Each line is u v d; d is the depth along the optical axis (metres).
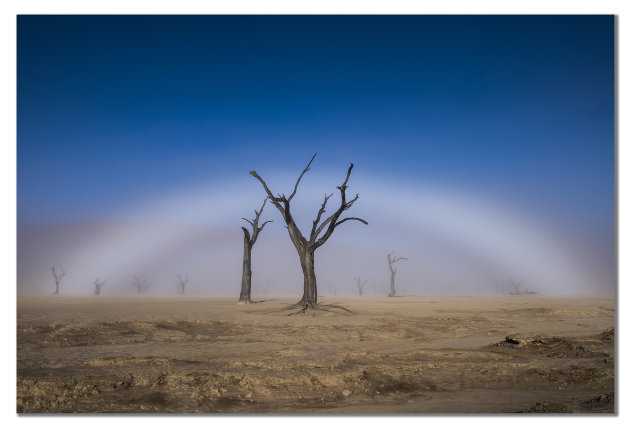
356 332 20.34
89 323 21.62
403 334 20.22
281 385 9.61
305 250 33.66
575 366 11.39
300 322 24.08
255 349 15.60
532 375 10.89
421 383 10.24
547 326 24.67
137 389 9.12
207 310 32.25
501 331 22.19
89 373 10.08
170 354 14.30
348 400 9.05
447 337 20.02
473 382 10.46
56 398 8.46
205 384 9.41
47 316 25.52
